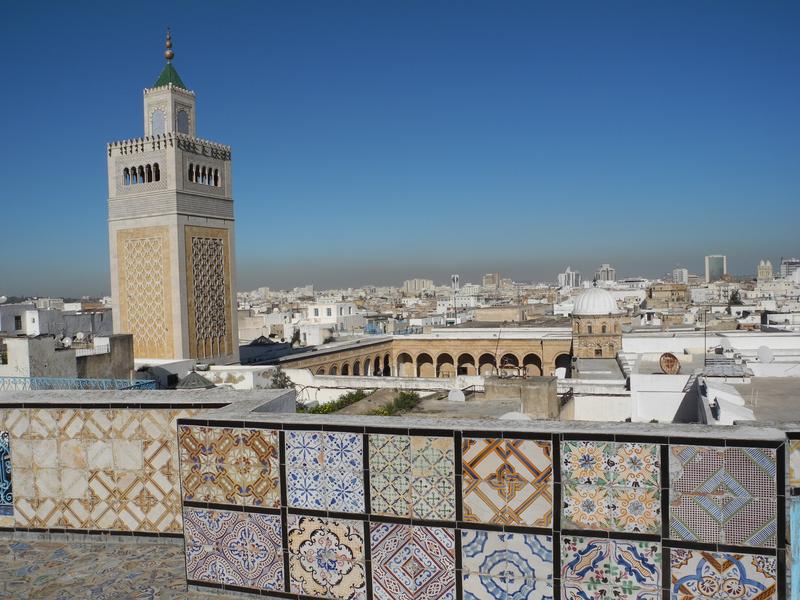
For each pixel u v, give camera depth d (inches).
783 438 193.2
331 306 3769.7
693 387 933.8
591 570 212.2
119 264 1642.5
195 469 253.6
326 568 239.8
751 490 196.2
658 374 1159.6
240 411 259.8
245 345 2369.6
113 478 296.2
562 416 1032.8
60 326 2436.0
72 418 299.0
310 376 1341.0
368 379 1296.8
